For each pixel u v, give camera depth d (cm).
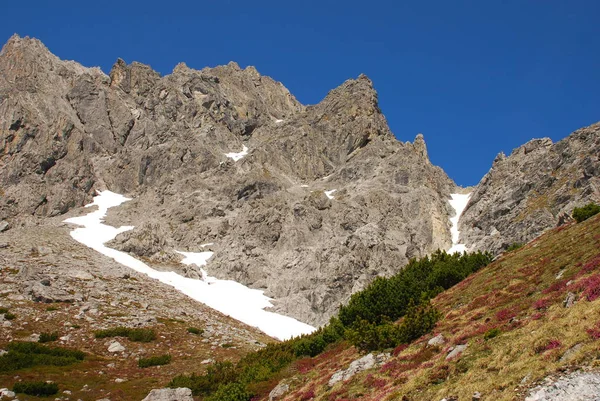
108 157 14550
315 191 12344
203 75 18262
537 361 2183
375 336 3775
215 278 9631
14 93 13850
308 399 3322
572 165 10856
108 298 7069
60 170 12719
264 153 14475
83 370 4638
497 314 3231
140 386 4369
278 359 4681
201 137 15575
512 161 13288
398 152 14212
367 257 9894
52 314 6006
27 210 11462
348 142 15275
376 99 16975
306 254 10138
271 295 9262
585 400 1777
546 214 9762
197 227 11412
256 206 11569
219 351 5688
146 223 10569
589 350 2044
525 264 4481
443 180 16375
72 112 15075
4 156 12506
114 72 17288
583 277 3109
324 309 8794
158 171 13850
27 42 15875
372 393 2909
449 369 2689
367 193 12406
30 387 3909
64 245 9625
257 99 19325
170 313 7069
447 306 4344
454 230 12825
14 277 7175
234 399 3894
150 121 15750
